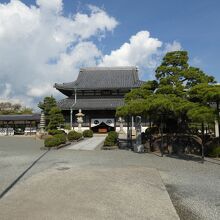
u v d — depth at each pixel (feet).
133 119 129.90
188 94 70.54
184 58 77.82
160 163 55.21
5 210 25.44
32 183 36.22
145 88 82.02
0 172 44.55
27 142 112.06
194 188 34.99
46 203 27.45
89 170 45.42
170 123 83.76
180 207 27.58
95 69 203.00
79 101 176.04
